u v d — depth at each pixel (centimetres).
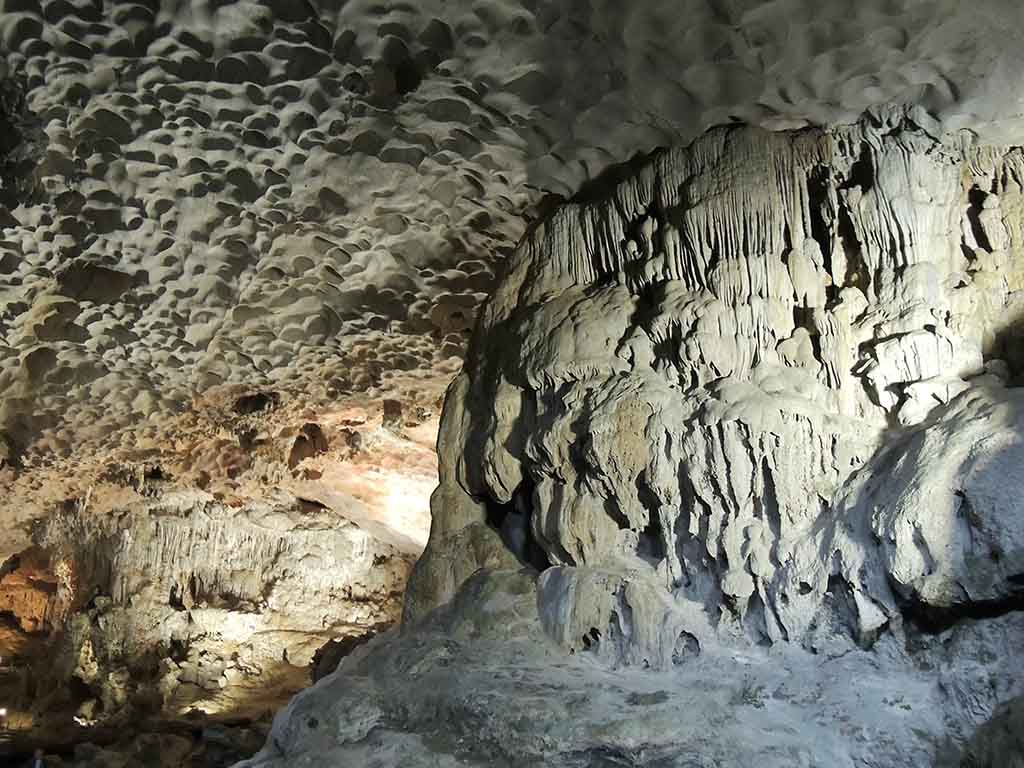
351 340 572
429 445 757
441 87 377
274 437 725
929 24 311
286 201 448
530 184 429
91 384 612
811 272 346
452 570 421
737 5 320
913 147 336
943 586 276
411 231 475
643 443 346
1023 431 273
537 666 338
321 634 977
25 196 429
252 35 354
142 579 946
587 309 379
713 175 360
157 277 505
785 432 317
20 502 839
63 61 364
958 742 263
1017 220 342
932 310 319
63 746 771
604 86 366
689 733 279
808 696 291
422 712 329
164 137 407
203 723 832
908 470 290
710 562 338
